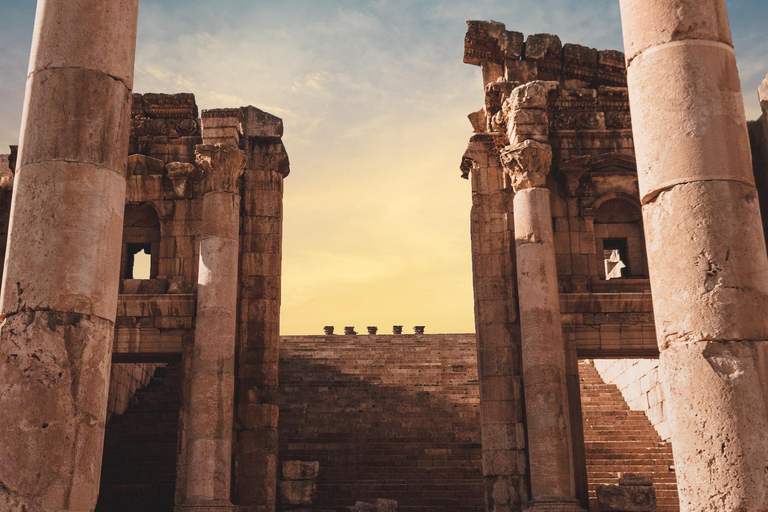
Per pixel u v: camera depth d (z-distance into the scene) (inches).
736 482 369.1
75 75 431.8
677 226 406.6
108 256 425.4
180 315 877.8
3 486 380.5
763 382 382.9
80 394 400.5
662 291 410.0
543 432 773.9
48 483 382.3
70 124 425.4
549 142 927.0
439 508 876.0
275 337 908.0
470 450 990.4
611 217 925.2
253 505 845.2
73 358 400.8
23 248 411.8
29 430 387.5
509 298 892.0
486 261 909.2
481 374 872.3
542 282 819.4
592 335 857.5
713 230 400.2
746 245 401.4
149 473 957.8
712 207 402.6
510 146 873.5
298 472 858.8
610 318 861.2
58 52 435.2
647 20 437.4
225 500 779.4
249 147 967.0
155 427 1051.9
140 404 1152.8
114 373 1086.4
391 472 947.3
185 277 907.4
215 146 869.2
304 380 1221.7
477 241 917.8
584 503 810.2
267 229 941.2
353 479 933.8
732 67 429.4
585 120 939.3
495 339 881.5
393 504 767.1
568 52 959.6
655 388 1091.3
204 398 799.7
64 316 403.9
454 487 912.9
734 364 383.9
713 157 408.8
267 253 933.2
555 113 941.2
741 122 422.6
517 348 874.1
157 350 872.9
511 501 822.5
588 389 1293.1
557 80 971.9
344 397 1147.3
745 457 370.9
